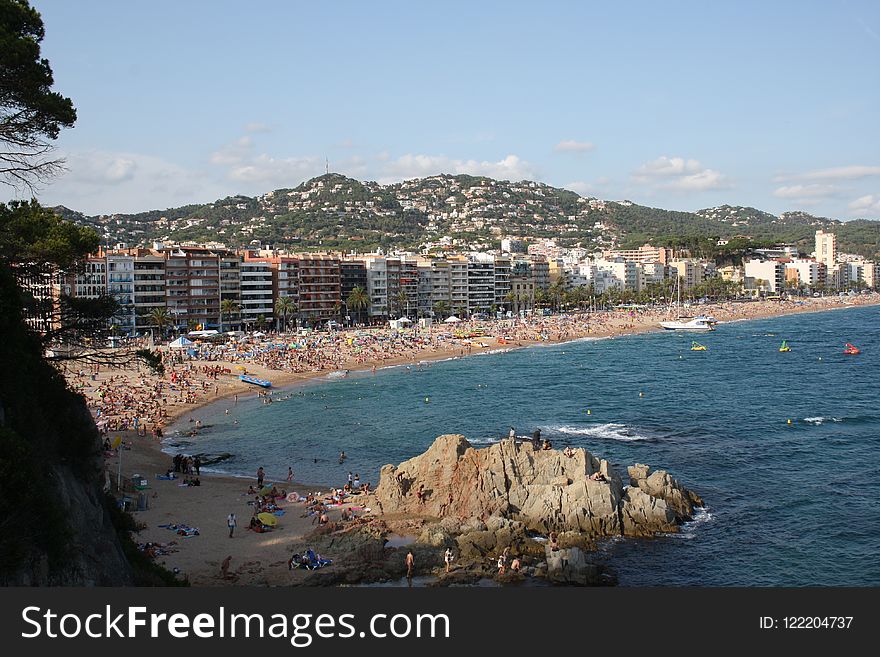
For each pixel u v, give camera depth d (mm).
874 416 100812
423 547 51812
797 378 141000
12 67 38406
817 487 67938
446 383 141000
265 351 168375
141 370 130375
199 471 74875
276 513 60688
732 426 95375
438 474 61844
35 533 29125
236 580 46625
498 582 47344
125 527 48375
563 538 54656
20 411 35344
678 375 147625
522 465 61031
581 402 116188
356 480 71812
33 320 44938
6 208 46312
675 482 62875
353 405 117000
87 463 41500
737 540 55125
